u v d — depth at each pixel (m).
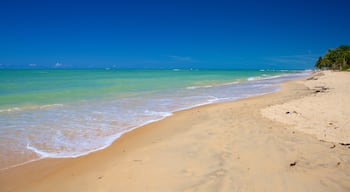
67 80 31.23
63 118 9.64
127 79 35.41
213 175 4.45
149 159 5.39
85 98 14.84
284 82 31.50
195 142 6.37
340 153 5.32
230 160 5.07
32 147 6.45
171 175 4.54
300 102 11.76
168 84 26.73
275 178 4.27
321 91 17.12
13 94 15.71
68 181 4.59
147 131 7.94
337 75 41.81
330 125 7.54
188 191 3.96
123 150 6.18
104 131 7.95
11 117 9.66
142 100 14.43
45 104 12.53
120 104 12.95
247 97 15.91
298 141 6.15
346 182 4.09
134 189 4.12
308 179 4.21
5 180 4.71
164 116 10.17
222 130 7.40
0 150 6.21
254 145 5.91
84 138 7.23
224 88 22.69
